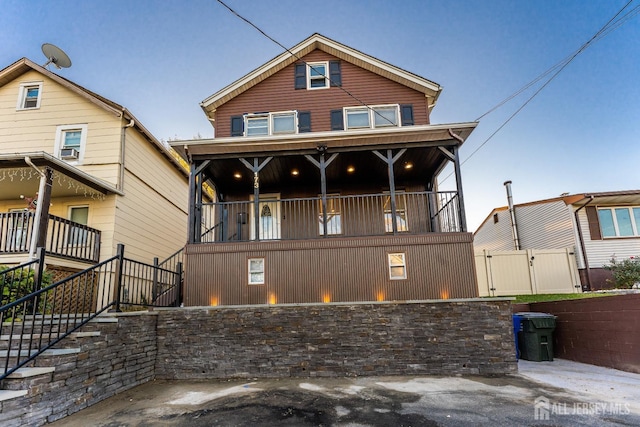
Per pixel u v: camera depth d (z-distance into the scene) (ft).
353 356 20.35
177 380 19.98
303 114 34.09
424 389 16.70
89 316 16.14
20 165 24.13
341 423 12.34
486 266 38.40
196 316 21.12
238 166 29.07
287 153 26.81
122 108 32.40
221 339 20.81
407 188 33.24
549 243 43.65
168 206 41.68
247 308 21.08
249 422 12.54
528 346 24.56
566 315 25.09
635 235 39.55
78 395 14.07
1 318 11.71
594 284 37.83
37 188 29.60
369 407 14.08
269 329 20.85
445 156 28.22
